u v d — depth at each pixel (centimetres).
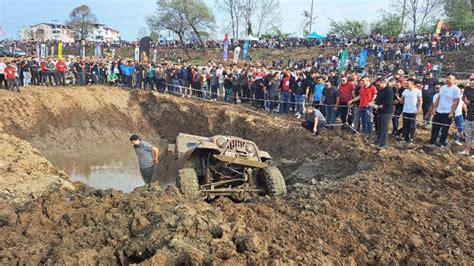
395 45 3806
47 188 1029
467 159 1100
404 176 1019
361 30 6125
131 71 2864
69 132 2300
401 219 786
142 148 991
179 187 923
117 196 825
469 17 4841
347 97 1581
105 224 711
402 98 1408
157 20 5803
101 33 12412
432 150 1189
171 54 5572
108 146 2325
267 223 723
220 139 1014
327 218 766
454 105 1190
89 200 812
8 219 743
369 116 1439
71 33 10775
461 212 804
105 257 616
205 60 5044
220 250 590
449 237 715
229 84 2392
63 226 725
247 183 1016
